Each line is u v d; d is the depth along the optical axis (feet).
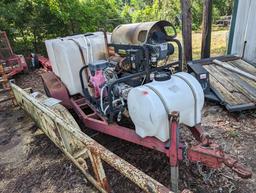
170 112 6.92
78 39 12.55
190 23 19.74
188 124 7.90
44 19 33.94
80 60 12.25
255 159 9.50
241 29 19.92
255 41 19.04
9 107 17.81
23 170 10.40
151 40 9.20
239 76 15.76
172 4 42.39
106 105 10.07
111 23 41.93
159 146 7.47
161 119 6.95
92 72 10.90
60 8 34.27
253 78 15.08
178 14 42.73
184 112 7.48
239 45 20.51
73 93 12.72
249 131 11.41
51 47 13.69
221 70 16.76
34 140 12.73
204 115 13.25
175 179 7.14
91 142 6.77
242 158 9.61
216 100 13.75
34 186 9.37
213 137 11.11
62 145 9.72
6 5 30.35
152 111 6.88
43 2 32.65
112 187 8.67
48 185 9.31
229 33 21.16
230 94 13.78
